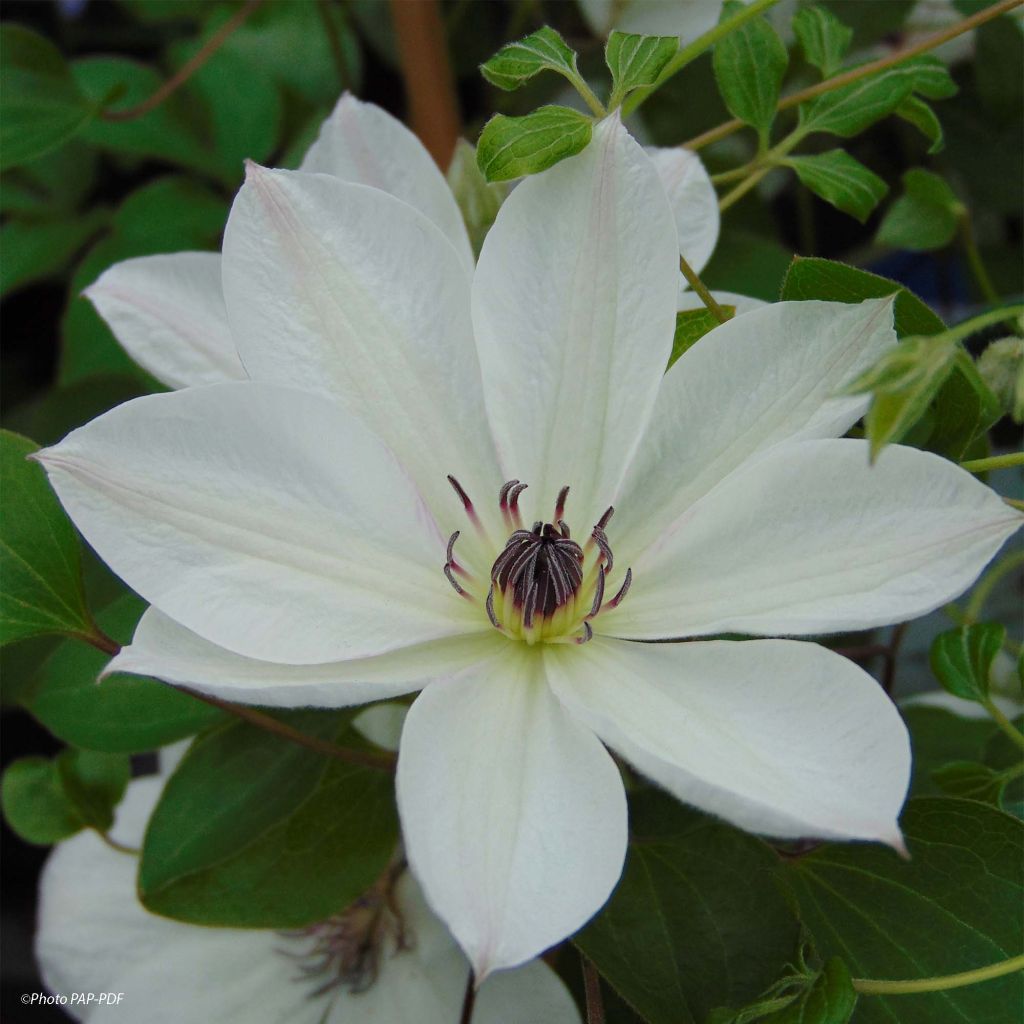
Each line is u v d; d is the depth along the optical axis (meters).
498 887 0.23
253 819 0.29
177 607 0.25
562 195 0.27
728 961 0.27
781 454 0.25
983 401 0.28
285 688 0.24
